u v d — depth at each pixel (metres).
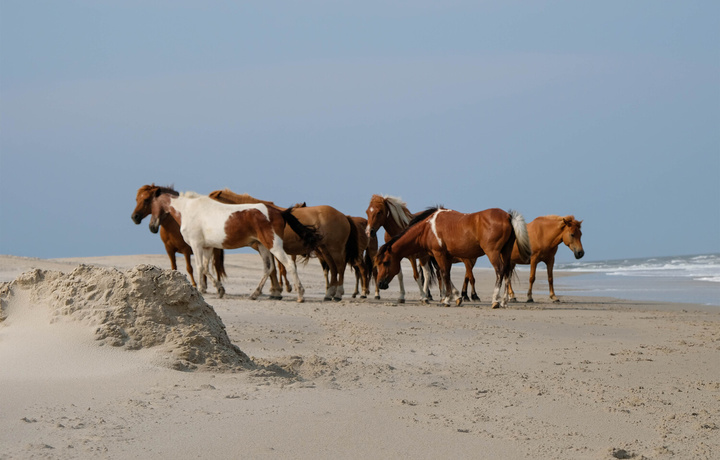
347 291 31.02
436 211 21.94
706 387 9.30
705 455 6.19
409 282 40.91
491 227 20.52
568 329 15.76
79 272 9.83
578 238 24.06
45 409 6.77
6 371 8.20
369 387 8.78
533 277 24.72
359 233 23.73
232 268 43.19
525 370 10.55
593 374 10.21
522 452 6.10
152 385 7.90
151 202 23.59
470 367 10.76
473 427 6.89
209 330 9.53
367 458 5.75
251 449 5.83
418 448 6.09
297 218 21.62
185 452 5.67
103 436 5.97
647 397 8.55
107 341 8.85
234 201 23.62
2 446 5.63
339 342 13.03
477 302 24.86
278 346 12.26
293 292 27.91
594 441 6.56
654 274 54.12
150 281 9.56
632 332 15.41
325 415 7.05
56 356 8.55
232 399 7.52
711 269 62.38
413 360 11.34
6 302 9.58
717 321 17.75
